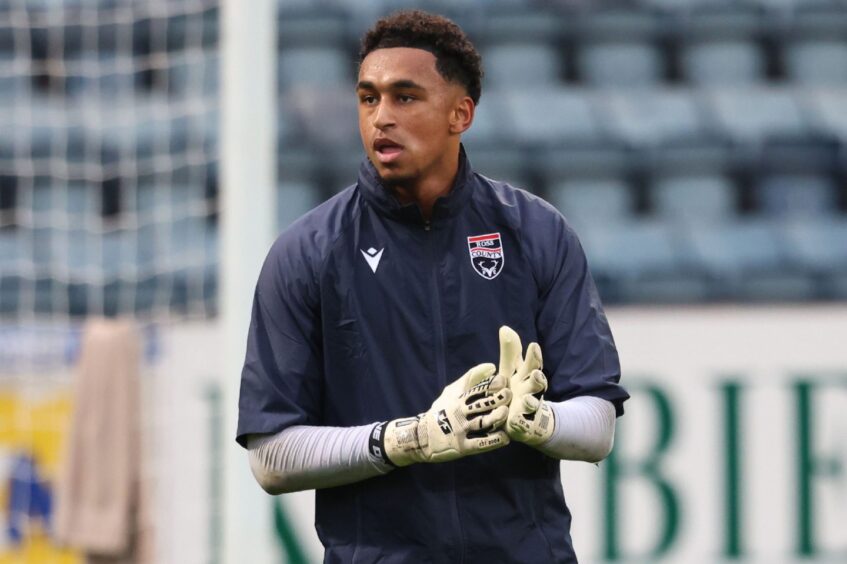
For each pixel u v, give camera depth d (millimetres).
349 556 7789
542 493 7852
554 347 7840
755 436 19391
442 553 7629
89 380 18250
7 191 29219
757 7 34656
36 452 19328
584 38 34531
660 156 32656
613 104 33406
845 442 19391
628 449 19359
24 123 29562
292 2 33688
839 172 32625
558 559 7812
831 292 30609
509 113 33188
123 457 18141
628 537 19234
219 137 29078
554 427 7289
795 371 19438
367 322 7734
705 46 34625
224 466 14211
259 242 14438
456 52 7609
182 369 18719
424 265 7766
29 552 19203
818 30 34625
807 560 19297
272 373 7809
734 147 32688
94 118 29531
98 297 26391
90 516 18125
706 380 19438
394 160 7500
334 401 7832
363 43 7766
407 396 7672
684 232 31438
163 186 28984
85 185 29203
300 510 18672
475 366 7625
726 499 19328
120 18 28641
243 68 14516
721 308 19484
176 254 27922
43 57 29109
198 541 18469
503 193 8055
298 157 31703
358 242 7824
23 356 19500
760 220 31859
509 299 7801
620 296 30469
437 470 7645
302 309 7832
